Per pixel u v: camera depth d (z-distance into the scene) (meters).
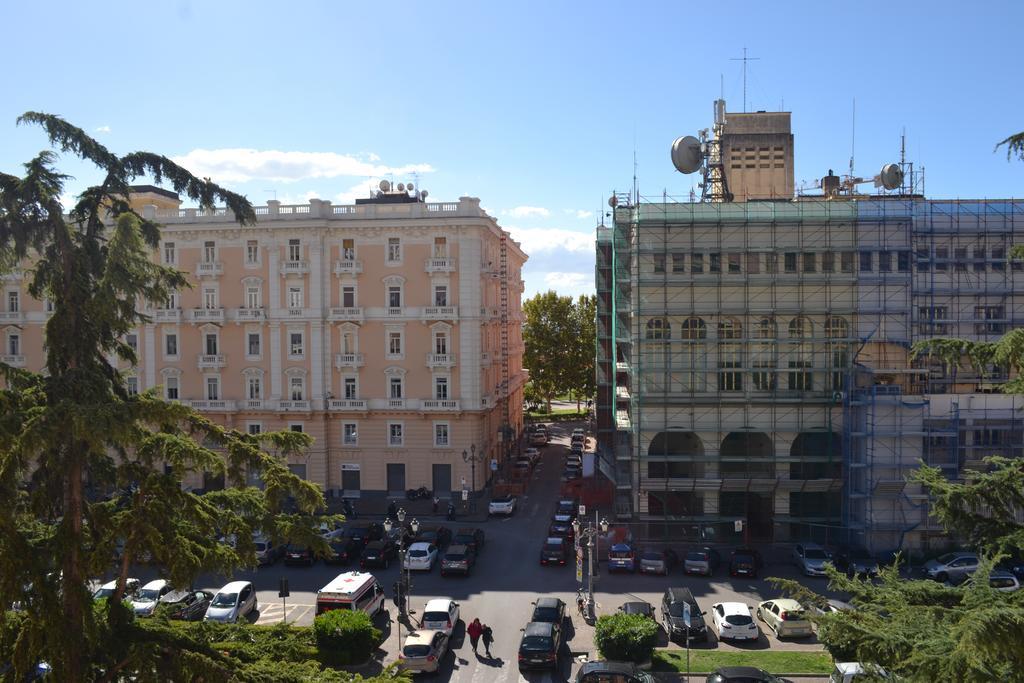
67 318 14.40
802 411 52.75
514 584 45.00
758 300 52.59
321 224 64.06
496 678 32.75
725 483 53.06
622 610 37.25
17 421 12.77
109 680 13.86
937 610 16.50
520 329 96.06
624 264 59.69
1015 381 16.69
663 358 53.19
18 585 12.65
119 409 13.08
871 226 51.97
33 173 14.09
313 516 15.35
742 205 52.25
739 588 44.03
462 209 63.78
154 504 14.09
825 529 52.62
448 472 64.94
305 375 65.12
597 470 70.44
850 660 29.77
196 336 66.19
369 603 38.41
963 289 53.12
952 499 17.38
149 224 15.86
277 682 13.62
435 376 64.50
